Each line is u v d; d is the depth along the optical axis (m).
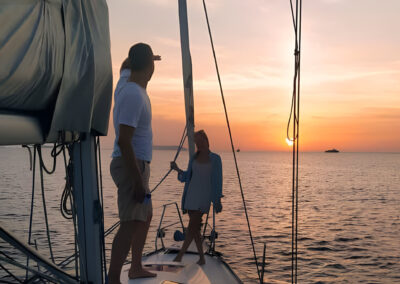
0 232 1.85
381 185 83.38
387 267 15.97
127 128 2.46
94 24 2.01
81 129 1.83
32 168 2.05
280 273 14.06
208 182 4.63
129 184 2.59
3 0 1.31
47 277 2.04
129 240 2.62
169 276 3.32
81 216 2.10
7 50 1.33
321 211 38.03
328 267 15.59
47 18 1.60
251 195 53.75
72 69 1.78
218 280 3.82
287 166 197.75
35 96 1.58
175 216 26.83
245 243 19.77
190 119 5.32
